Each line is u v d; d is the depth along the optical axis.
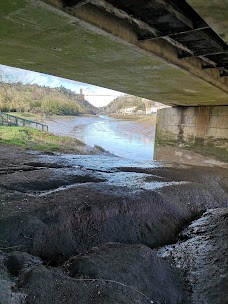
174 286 3.45
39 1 5.64
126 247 3.71
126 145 41.38
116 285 2.92
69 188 6.35
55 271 2.98
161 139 22.22
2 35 7.82
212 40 8.26
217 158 18.69
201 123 19.70
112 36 7.39
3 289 2.54
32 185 6.71
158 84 13.34
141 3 6.30
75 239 4.57
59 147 23.09
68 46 8.47
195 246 4.81
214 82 12.79
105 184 7.04
